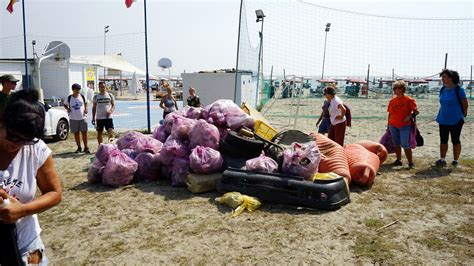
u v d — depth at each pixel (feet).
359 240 14.57
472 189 20.93
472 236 14.90
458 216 17.03
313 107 83.66
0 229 6.59
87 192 20.79
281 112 71.26
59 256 13.56
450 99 25.36
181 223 16.28
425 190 20.83
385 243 14.28
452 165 26.23
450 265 12.62
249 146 21.13
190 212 17.52
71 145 36.24
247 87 64.85
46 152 7.24
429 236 14.92
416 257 13.19
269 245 14.17
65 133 39.70
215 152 20.92
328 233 15.20
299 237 14.83
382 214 17.21
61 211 17.89
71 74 90.22
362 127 49.42
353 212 17.51
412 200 19.20
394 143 26.43
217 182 20.17
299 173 18.65
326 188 17.75
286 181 18.12
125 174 21.75
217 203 18.65
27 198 6.97
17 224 7.00
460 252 13.53
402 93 25.40
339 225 15.99
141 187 21.53
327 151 21.91
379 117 60.29
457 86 25.29
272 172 19.26
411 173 24.53
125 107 84.17
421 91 131.75
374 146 25.29
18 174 6.77
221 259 13.16
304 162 18.70
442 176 23.71
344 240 14.58
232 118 23.17
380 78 173.47
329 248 13.92
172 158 22.11
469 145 35.96
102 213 17.60
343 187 18.44
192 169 20.77
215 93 61.72
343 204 18.25
